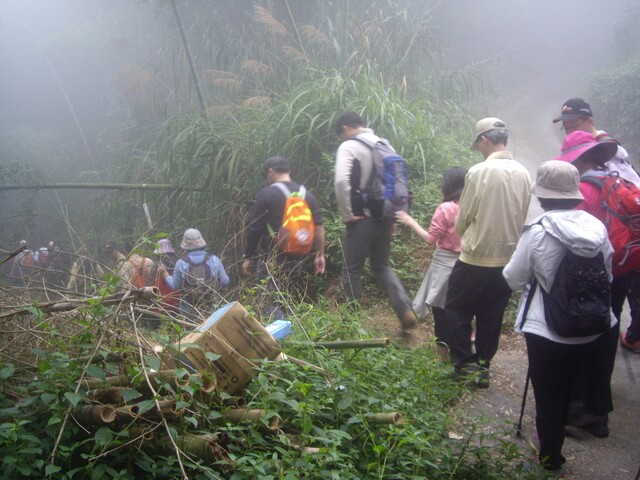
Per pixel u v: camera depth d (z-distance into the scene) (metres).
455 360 5.02
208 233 8.48
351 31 11.19
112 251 7.18
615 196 4.74
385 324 6.11
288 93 9.62
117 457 3.01
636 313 5.75
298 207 5.93
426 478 3.28
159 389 2.99
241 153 8.59
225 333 3.43
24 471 2.74
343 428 3.48
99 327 3.19
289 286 6.03
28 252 4.50
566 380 3.98
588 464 4.25
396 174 5.59
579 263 3.79
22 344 3.53
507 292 4.96
